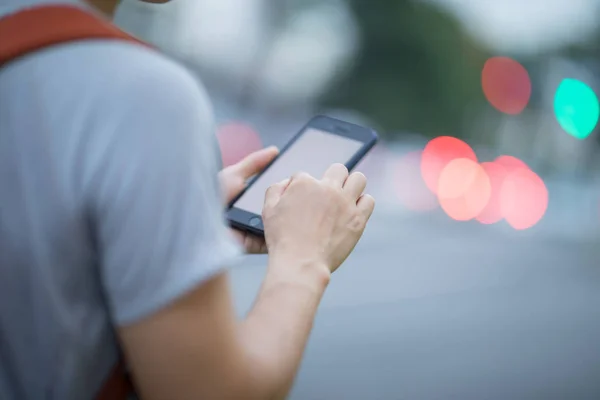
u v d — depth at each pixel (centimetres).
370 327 862
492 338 860
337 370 697
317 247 141
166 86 116
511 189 1786
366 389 651
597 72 4184
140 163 113
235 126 1697
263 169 191
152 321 116
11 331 120
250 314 132
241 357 122
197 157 116
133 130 113
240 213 174
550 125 3216
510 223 1769
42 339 119
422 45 3853
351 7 3775
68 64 116
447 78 3931
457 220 1709
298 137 197
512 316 988
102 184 113
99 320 121
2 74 117
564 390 687
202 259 115
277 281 136
